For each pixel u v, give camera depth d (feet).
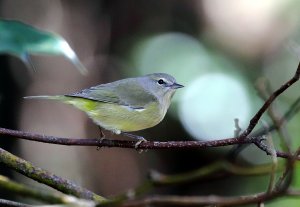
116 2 46.11
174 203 12.35
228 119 44.19
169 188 45.42
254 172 17.92
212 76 45.44
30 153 40.14
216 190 43.98
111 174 43.78
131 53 46.24
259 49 46.11
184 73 45.78
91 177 42.45
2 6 41.22
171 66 45.96
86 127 42.91
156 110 25.48
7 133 17.21
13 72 40.93
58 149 41.14
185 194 45.37
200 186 45.14
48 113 41.81
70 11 44.11
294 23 45.73
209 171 17.97
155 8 47.11
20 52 18.53
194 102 44.93
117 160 44.19
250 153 42.52
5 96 40.78
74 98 24.31
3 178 12.68
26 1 41.96
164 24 47.47
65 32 43.75
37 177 16.93
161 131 45.09
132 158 45.24
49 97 24.06
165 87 26.76
